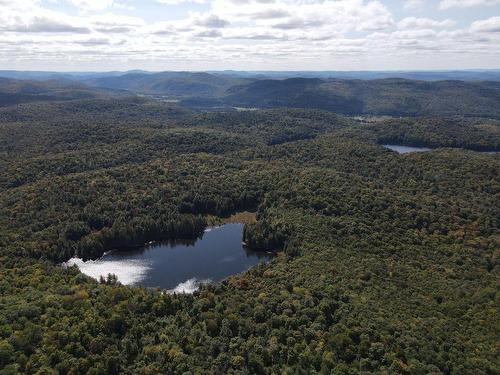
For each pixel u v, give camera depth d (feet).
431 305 469.98
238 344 389.39
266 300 458.50
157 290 512.22
